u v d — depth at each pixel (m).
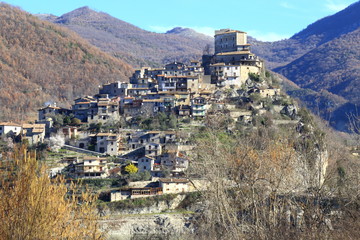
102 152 162.25
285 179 44.28
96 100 199.12
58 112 194.00
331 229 44.84
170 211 129.38
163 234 114.94
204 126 166.62
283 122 167.25
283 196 44.66
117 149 161.62
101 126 179.88
